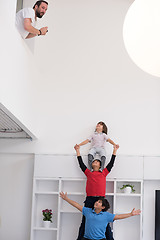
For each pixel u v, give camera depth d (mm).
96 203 5230
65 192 5895
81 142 5973
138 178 5727
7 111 4691
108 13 6367
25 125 5383
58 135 6027
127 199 5801
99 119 6023
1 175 6035
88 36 6305
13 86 4785
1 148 6031
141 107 6004
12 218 5895
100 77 6156
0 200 5965
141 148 5871
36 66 6004
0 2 4180
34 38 6227
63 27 6359
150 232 5672
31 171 6004
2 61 4328
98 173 5539
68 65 6238
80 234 5344
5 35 4391
